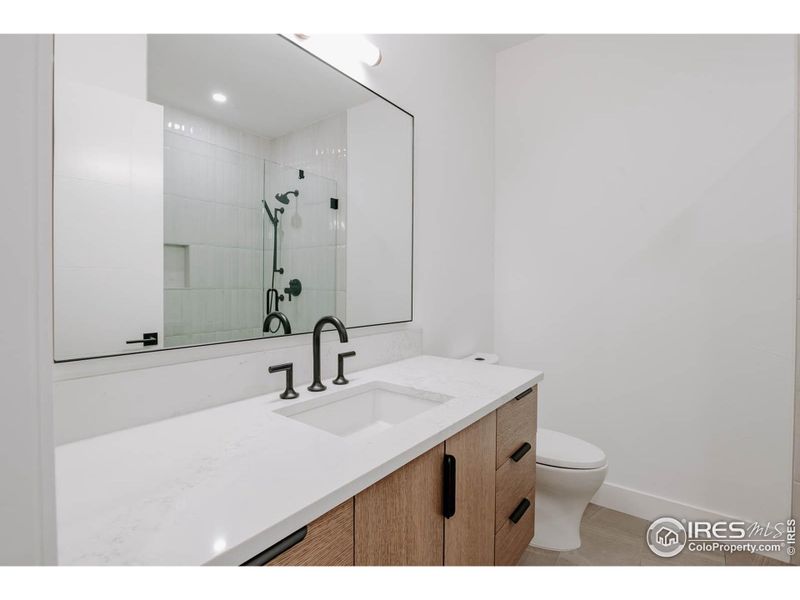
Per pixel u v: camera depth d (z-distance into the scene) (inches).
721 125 71.2
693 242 74.0
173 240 40.6
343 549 27.7
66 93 33.8
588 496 66.1
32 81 11.2
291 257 52.3
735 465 70.4
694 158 73.8
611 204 83.0
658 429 77.9
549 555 66.9
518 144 96.3
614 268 82.7
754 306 68.6
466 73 88.7
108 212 36.1
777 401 66.8
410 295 72.6
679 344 75.6
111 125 36.4
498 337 99.5
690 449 74.6
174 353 40.8
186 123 41.8
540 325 92.8
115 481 26.7
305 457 30.7
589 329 86.0
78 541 20.2
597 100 84.7
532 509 60.8
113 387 35.7
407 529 34.1
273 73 50.1
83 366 34.8
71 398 33.4
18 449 11.0
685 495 75.0
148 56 39.0
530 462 59.6
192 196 42.2
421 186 75.8
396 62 69.3
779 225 66.4
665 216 76.9
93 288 35.2
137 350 37.9
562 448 68.5
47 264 11.4
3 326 10.7
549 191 91.4
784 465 66.2
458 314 87.0
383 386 55.1
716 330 72.0
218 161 44.6
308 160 54.4
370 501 30.2
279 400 45.5
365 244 63.4
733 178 70.2
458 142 86.1
